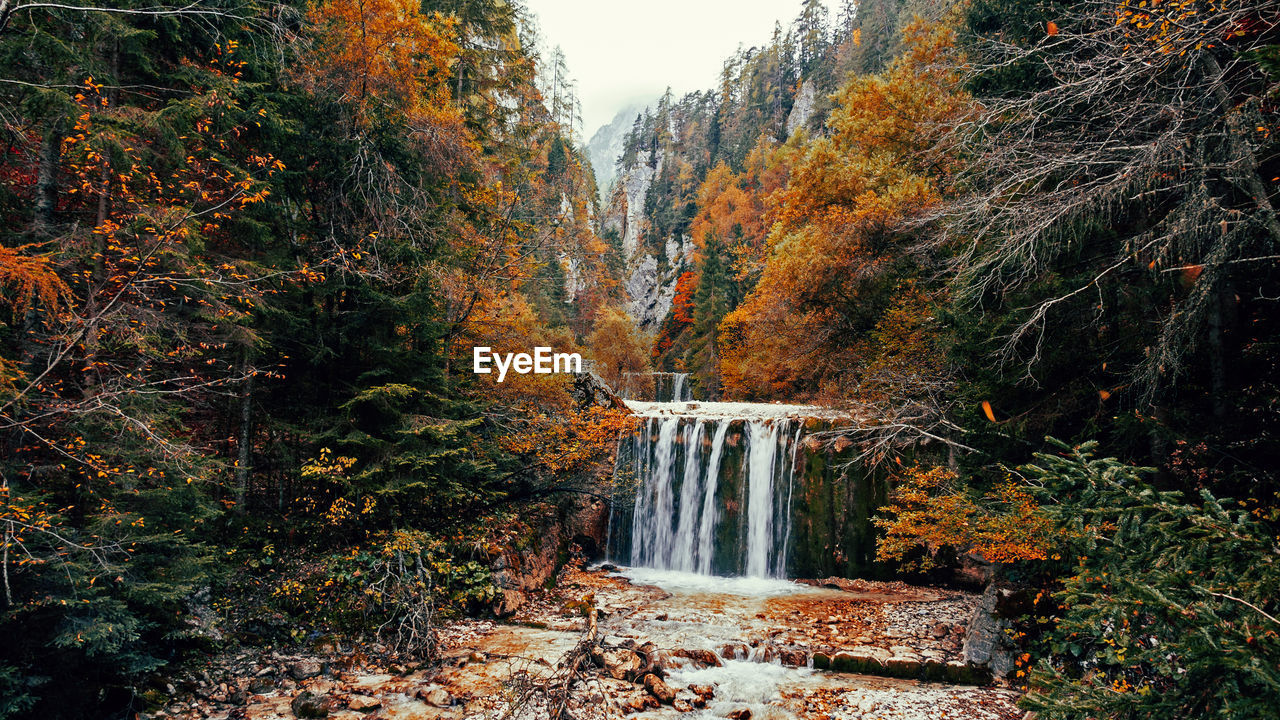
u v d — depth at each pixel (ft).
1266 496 20.21
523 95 62.39
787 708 22.52
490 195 44.83
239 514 30.68
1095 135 25.09
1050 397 27.84
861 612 33.04
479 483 36.17
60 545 18.63
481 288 39.60
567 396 42.52
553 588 36.83
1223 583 10.19
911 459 37.83
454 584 31.24
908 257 46.88
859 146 61.72
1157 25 19.19
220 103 24.34
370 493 30.40
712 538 44.91
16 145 21.22
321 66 31.45
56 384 20.85
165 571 21.50
